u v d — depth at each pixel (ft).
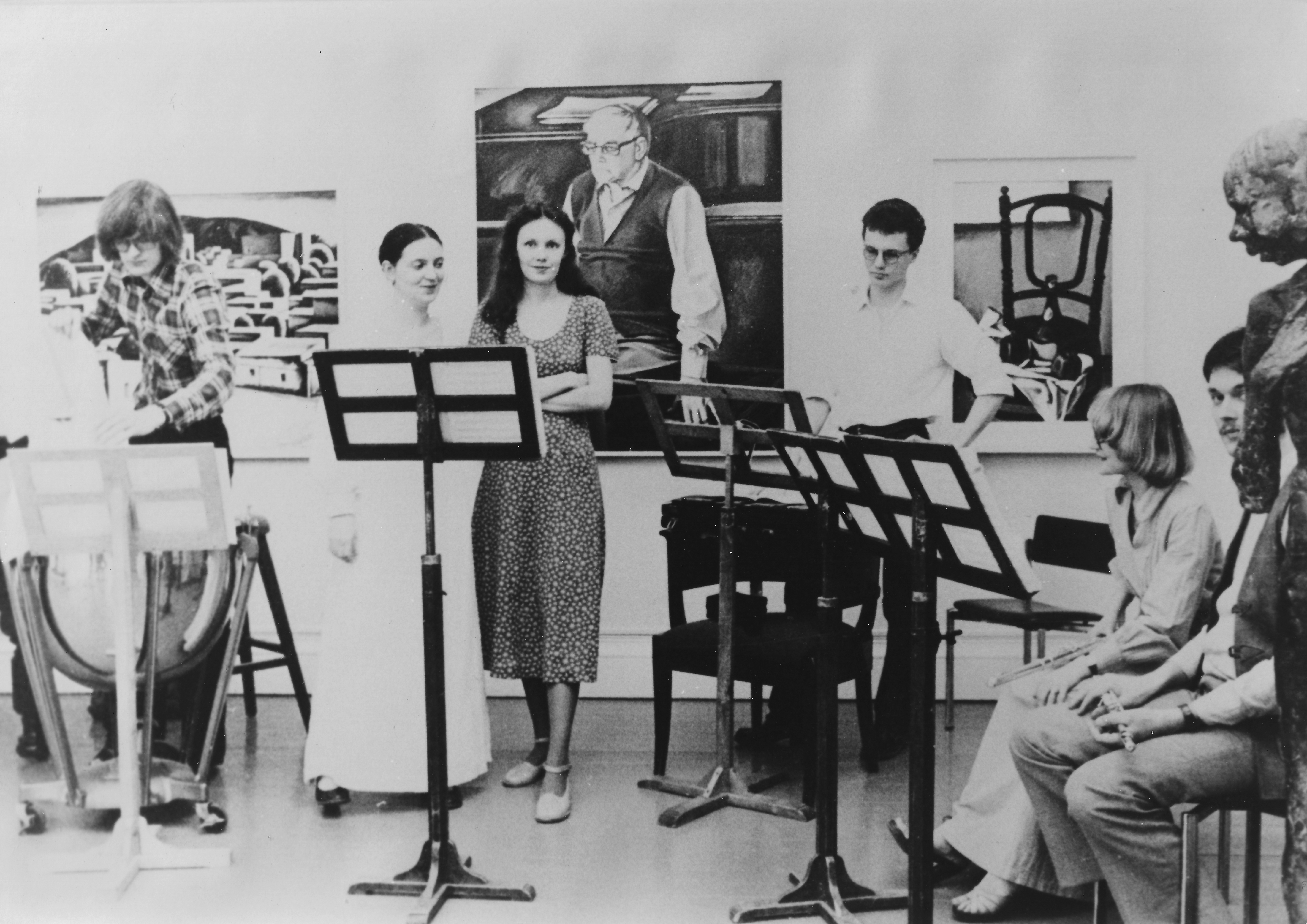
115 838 9.80
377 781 10.97
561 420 11.33
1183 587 9.11
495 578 11.55
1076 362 14.97
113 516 9.62
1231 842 10.02
